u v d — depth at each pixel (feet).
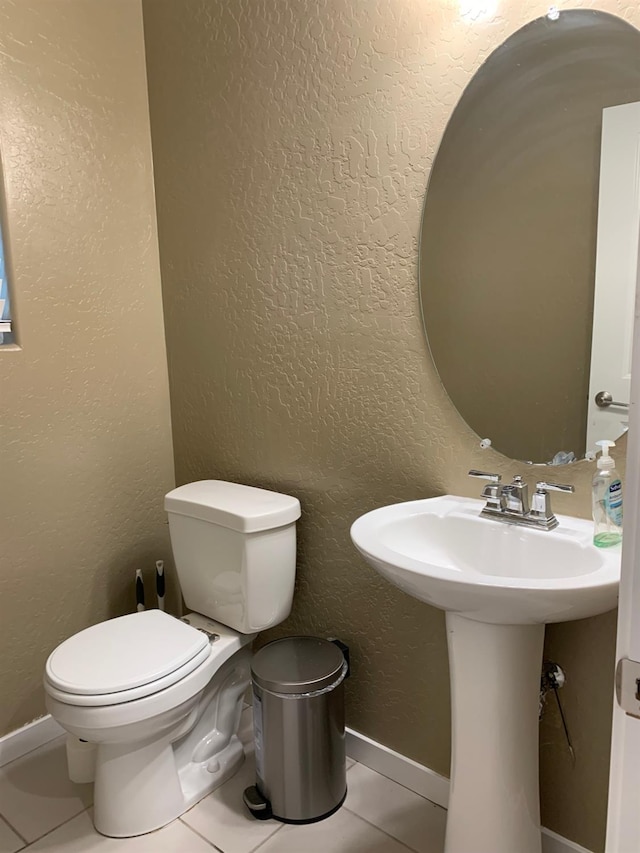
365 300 5.36
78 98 6.33
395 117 4.94
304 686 5.16
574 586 3.37
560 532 4.17
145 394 7.21
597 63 3.98
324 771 5.35
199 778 5.75
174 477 7.59
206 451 7.10
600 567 3.74
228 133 6.14
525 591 3.40
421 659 5.49
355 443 5.64
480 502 4.85
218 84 6.13
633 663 2.18
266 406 6.34
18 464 6.21
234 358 6.56
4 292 6.08
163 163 6.86
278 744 5.28
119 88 6.64
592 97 4.02
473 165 4.60
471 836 4.44
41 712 6.56
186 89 6.43
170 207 6.89
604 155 4.01
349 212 5.34
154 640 5.36
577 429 4.33
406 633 5.56
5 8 5.75
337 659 5.56
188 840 5.22
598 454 4.25
